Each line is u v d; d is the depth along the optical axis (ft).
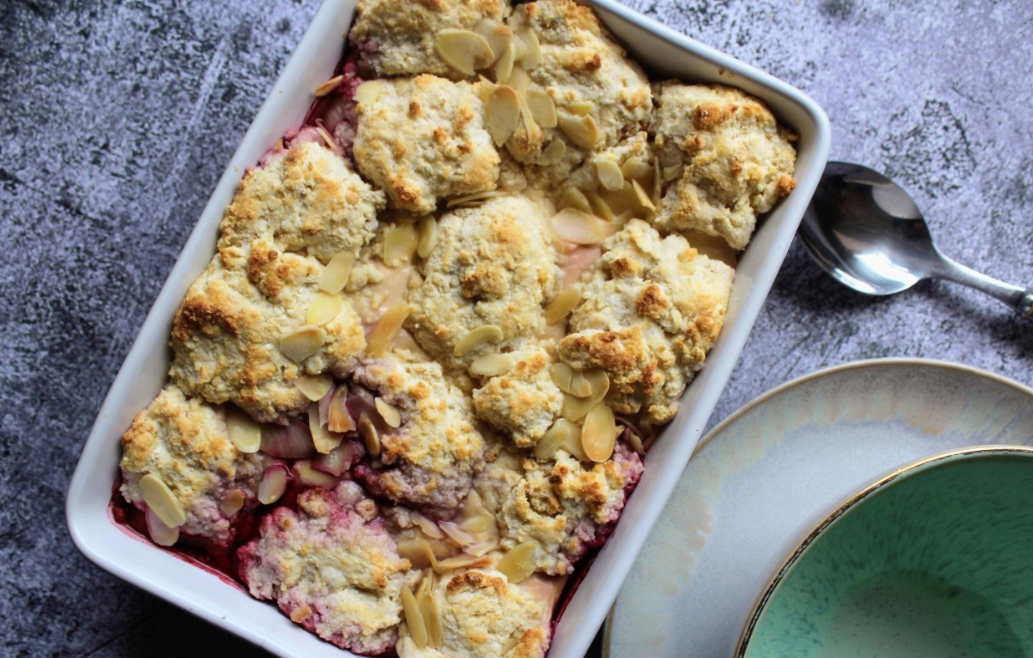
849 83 2.11
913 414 1.97
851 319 2.11
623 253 1.82
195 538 1.85
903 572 2.01
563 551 1.82
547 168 1.84
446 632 1.80
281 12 2.10
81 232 2.11
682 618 1.96
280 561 1.82
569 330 1.84
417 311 1.81
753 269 1.81
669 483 1.79
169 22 2.10
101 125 2.11
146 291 2.10
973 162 2.12
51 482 2.11
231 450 1.81
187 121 2.10
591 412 1.81
